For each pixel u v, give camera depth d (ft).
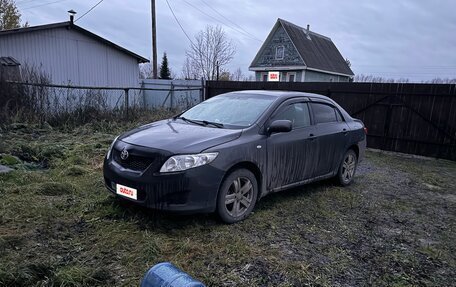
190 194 9.95
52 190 12.83
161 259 8.63
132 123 30.99
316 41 105.50
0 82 26.37
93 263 8.23
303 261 9.19
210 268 8.45
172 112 38.91
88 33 51.75
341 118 16.80
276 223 11.69
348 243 10.61
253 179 11.81
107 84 56.08
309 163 14.25
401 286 8.36
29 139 22.18
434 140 27.30
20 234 9.32
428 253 10.28
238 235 10.42
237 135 11.46
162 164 9.93
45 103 28.27
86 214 11.00
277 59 95.09
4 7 94.79
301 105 14.53
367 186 17.66
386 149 29.94
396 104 28.99
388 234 11.57
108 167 11.21
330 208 13.70
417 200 15.76
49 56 47.93
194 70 117.29
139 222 10.55
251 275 8.29
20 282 7.13
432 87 26.99
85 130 26.55
